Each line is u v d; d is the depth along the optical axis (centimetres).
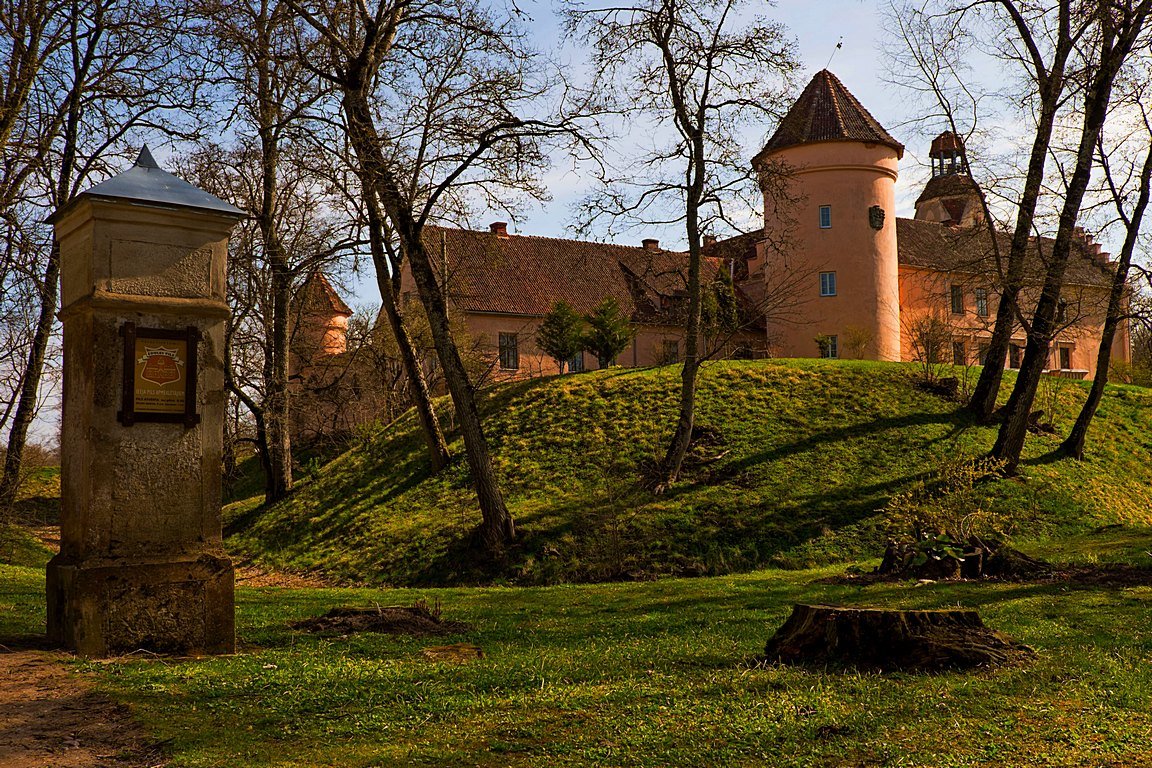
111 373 949
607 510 2598
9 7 2059
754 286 5716
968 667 832
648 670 873
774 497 2634
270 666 863
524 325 5288
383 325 4344
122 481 948
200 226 991
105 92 2208
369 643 1041
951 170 2952
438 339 2478
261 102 2641
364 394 4500
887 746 610
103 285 941
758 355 5128
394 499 3008
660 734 643
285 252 3122
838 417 3188
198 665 867
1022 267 2664
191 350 986
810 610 913
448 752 603
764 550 2362
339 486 3278
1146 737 633
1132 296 2772
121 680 791
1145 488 2991
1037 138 2642
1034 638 1034
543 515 2611
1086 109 2603
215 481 997
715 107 2667
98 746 615
